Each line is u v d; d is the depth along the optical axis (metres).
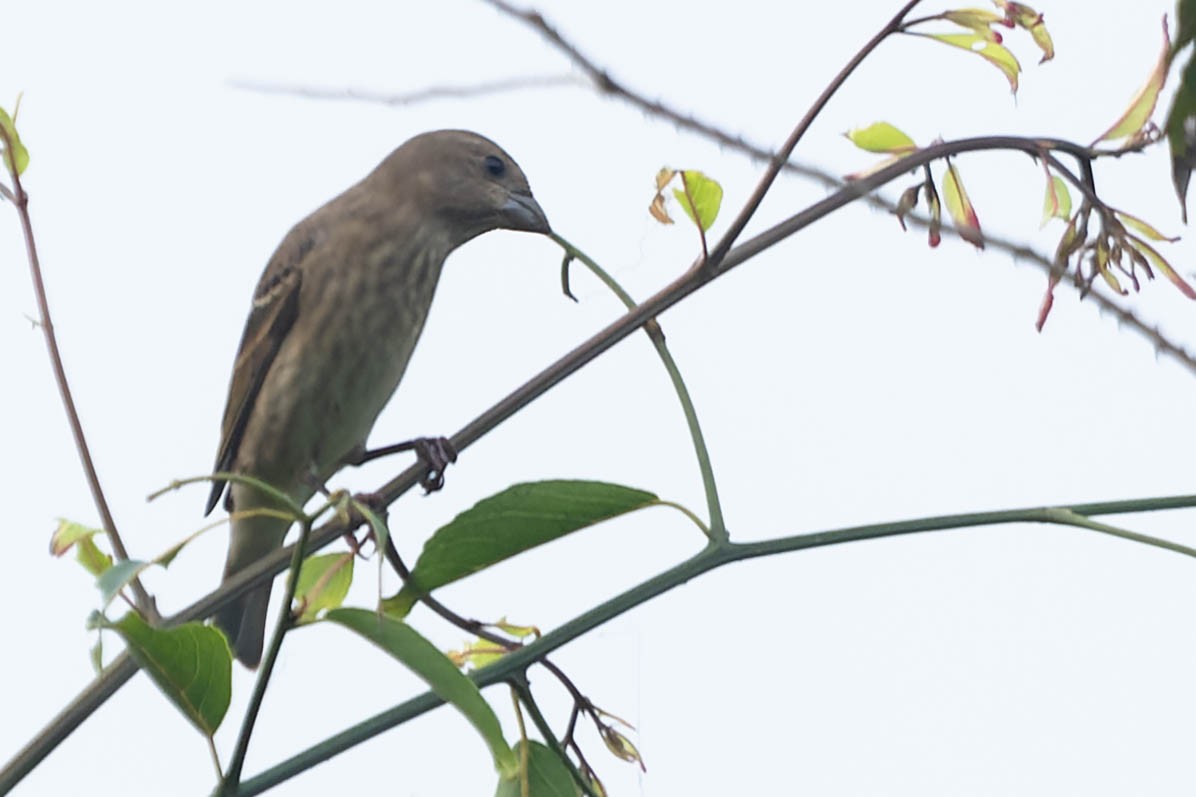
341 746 4.10
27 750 4.38
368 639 3.86
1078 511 4.51
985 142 4.82
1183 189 2.69
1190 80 2.65
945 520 4.54
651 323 5.14
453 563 4.76
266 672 3.81
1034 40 4.67
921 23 4.72
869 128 4.87
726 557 4.58
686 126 3.06
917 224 3.78
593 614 4.55
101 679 4.43
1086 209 4.57
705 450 4.67
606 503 4.66
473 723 3.93
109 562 4.79
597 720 4.56
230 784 3.88
